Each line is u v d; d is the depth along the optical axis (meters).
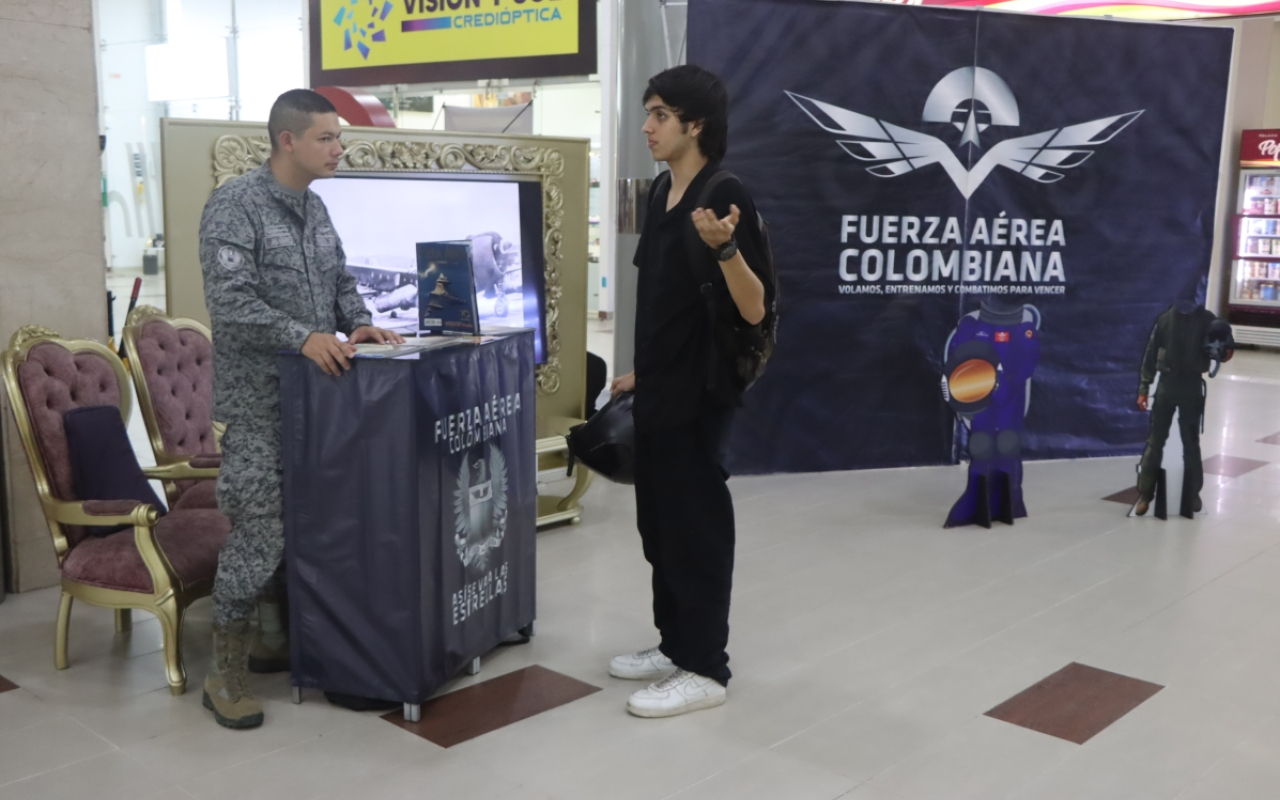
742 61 5.27
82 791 2.48
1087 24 5.78
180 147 3.82
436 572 2.80
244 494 2.77
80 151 3.86
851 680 3.13
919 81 5.55
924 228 5.68
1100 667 3.24
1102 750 2.72
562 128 11.51
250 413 2.78
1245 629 3.56
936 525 4.79
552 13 7.41
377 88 8.69
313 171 2.76
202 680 3.10
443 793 2.48
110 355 3.48
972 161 5.70
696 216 2.42
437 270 2.99
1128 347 6.15
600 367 5.50
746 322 2.67
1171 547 4.48
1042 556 4.34
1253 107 10.62
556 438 4.57
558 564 4.21
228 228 2.68
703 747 2.71
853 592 3.90
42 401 3.14
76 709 2.91
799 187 5.45
